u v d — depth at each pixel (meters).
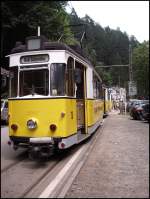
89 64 14.60
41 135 9.93
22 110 10.16
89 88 14.38
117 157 10.82
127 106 49.75
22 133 10.08
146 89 60.12
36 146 9.75
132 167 9.16
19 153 10.90
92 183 7.34
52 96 10.03
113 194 6.44
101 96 23.42
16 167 8.83
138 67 59.53
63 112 9.99
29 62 10.38
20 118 10.15
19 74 10.42
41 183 7.20
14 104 10.29
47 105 10.01
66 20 16.59
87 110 13.74
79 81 11.28
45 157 9.95
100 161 10.12
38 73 10.27
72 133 10.77
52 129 9.89
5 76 9.64
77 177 7.95
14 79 10.45
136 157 10.77
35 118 10.01
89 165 9.51
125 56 74.00
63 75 10.20
